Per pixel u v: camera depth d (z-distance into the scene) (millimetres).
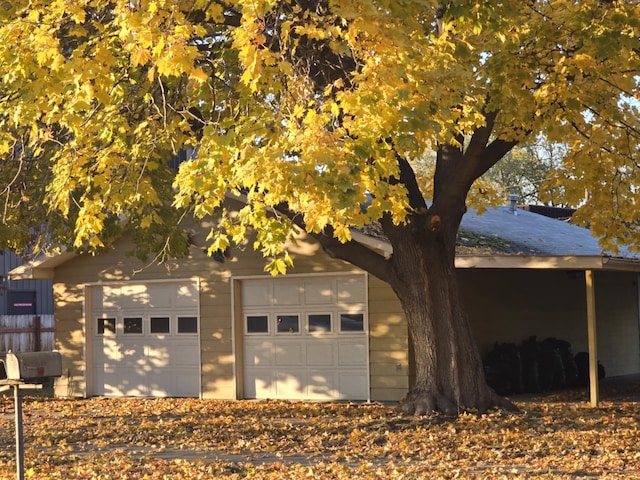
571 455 12875
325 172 9547
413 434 15086
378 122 10133
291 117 10531
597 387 18781
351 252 17500
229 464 12883
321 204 10539
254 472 12180
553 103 13914
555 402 19984
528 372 22125
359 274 20750
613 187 17594
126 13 10789
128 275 23625
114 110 13398
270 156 9906
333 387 21047
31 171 17859
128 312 23797
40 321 33375
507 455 13086
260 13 10469
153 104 13648
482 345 22047
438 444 14047
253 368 22062
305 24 11375
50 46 11523
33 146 15266
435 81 11289
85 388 24031
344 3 10578
